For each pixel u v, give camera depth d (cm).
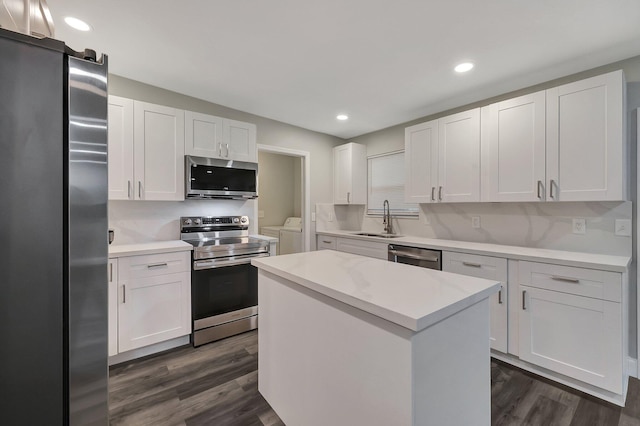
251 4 162
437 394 97
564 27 177
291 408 145
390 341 94
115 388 189
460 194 278
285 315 150
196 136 278
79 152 84
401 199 386
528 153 232
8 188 73
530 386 194
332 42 198
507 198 244
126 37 193
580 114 206
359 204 431
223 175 290
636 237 204
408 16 170
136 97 260
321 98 295
